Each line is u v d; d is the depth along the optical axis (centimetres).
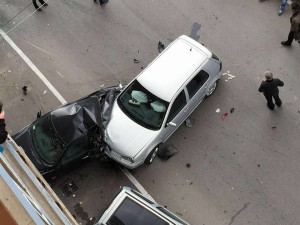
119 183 1231
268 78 1219
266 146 1273
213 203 1198
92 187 1228
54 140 1158
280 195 1199
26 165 898
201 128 1308
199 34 1482
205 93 1297
